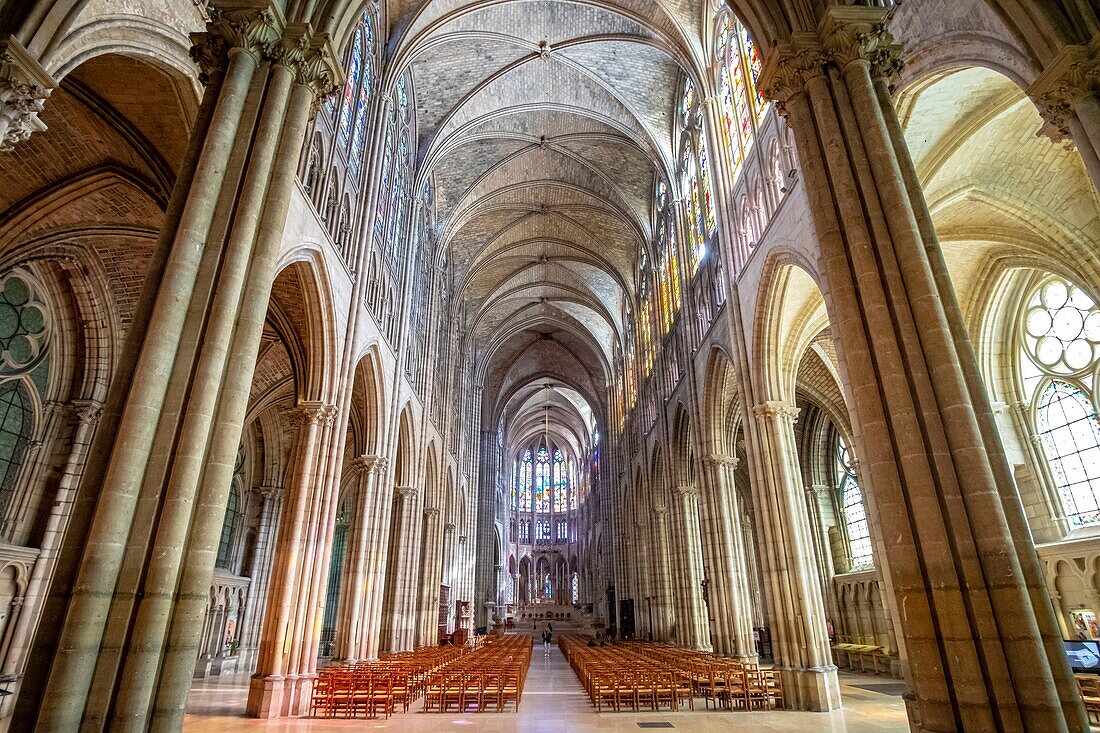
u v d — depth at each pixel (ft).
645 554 112.88
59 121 43.24
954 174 48.29
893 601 26.63
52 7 26.84
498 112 88.02
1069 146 44.09
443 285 111.75
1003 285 58.85
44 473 53.52
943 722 22.38
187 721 37.63
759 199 54.34
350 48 54.95
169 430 23.81
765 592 48.65
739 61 60.59
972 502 24.21
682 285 79.71
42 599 50.65
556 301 150.61
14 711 19.27
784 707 43.96
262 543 88.28
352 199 55.88
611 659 59.88
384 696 40.65
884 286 28.76
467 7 68.90
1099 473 51.47
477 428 153.07
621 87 83.25
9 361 52.49
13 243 47.44
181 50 36.47
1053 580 50.93
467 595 133.80
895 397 26.61
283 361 73.56
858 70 33.01
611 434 150.51
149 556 22.18
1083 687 36.70
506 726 36.47
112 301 57.88
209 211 27.55
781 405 51.75
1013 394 59.06
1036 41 28.55
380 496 64.90
